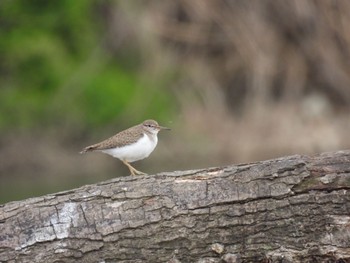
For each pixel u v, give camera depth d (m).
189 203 9.16
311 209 9.03
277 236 9.05
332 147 25.36
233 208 9.12
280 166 9.21
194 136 26.19
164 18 28.88
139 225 9.13
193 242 9.11
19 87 28.16
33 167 26.38
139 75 28.59
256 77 28.30
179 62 28.81
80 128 27.55
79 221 9.18
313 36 28.45
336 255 8.98
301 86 28.47
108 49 29.39
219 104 27.89
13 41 28.45
